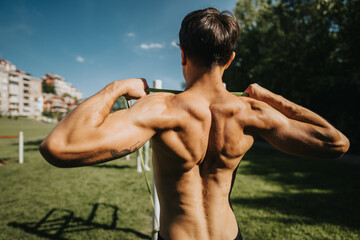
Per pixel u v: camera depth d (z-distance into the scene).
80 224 3.55
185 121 0.76
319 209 4.12
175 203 0.85
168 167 0.82
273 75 13.91
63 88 120.31
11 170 7.66
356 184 5.79
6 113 68.44
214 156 0.83
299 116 0.86
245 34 16.28
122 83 0.83
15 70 77.69
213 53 0.79
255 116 0.83
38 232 3.29
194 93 0.82
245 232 3.27
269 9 14.92
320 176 6.79
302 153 0.81
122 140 0.64
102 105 0.70
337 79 11.07
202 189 0.85
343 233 3.22
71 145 0.60
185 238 0.83
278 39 13.92
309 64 12.59
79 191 5.24
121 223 3.59
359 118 12.40
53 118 79.94
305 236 3.15
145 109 0.71
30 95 80.88
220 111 0.81
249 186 5.68
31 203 4.47
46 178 6.52
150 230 3.38
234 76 17.28
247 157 11.05
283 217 3.78
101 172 7.31
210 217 0.84
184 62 0.88
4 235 3.20
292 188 5.49
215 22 0.79
